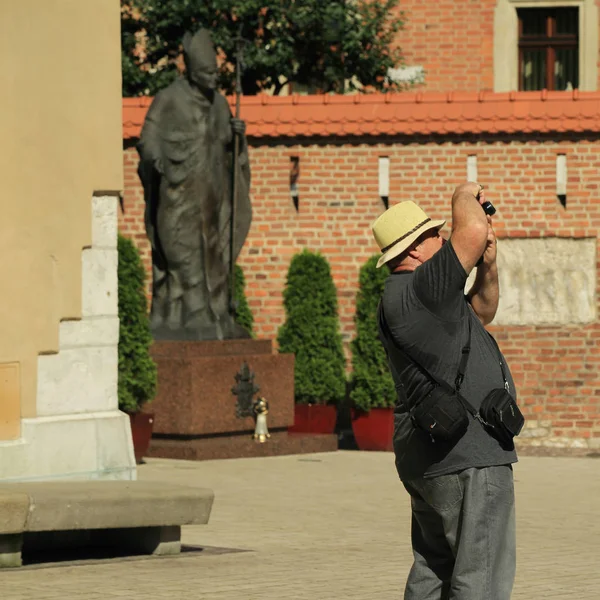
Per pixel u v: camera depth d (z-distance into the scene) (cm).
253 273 2266
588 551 1242
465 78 3159
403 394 742
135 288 1922
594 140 2181
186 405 1998
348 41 2784
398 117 2211
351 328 2238
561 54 3222
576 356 2189
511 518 728
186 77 2089
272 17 2773
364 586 1053
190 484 1709
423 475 730
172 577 1080
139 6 2800
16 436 1219
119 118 1277
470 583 717
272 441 2033
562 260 2192
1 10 1210
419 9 3167
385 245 759
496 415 718
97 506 1123
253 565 1144
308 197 2252
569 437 2189
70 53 1251
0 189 1210
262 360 2080
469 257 723
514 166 2200
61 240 1245
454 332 728
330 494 1627
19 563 1125
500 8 3150
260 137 2252
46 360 1237
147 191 2097
